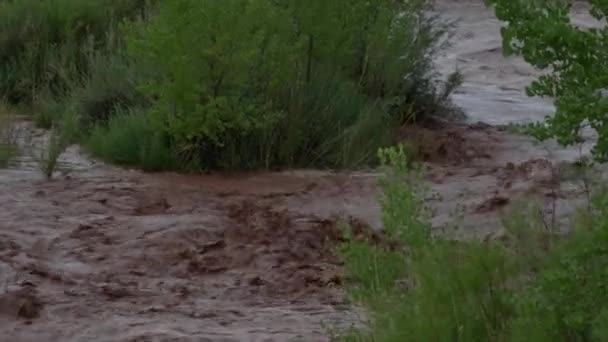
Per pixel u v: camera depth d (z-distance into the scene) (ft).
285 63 59.67
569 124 22.58
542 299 22.91
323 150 57.93
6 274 37.11
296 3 63.72
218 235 43.01
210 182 53.42
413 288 25.82
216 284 37.70
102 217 45.44
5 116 61.36
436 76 77.05
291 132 57.52
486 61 102.53
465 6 134.72
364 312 31.30
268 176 55.11
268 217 45.44
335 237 42.78
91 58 71.46
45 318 33.06
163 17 57.06
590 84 22.36
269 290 37.04
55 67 72.23
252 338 31.09
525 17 22.68
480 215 44.73
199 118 55.36
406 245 29.48
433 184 51.55
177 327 32.24
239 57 56.65
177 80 55.98
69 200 48.16
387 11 69.67
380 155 27.63
